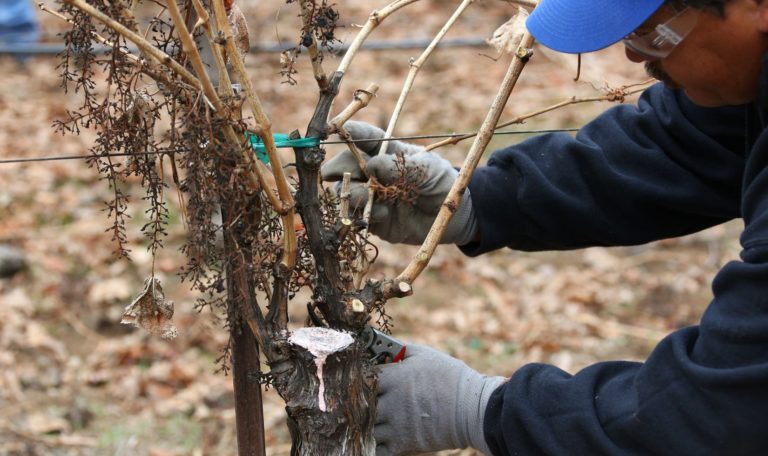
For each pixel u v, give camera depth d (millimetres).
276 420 3510
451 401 1420
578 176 1623
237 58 1211
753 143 1321
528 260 5055
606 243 1662
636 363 1390
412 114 6922
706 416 1188
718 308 1202
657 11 1178
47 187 5578
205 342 4082
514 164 1665
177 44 1296
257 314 1336
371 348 1472
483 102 7102
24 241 4949
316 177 1358
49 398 3680
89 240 4992
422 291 4680
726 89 1229
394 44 5504
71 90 7086
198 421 3557
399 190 1547
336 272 1359
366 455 1342
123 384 3789
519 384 1367
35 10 8180
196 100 1208
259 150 1362
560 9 1261
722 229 5359
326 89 1369
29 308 4309
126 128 1306
